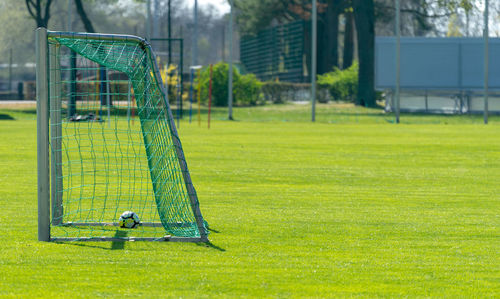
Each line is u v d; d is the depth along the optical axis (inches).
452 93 7185.0
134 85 1167.0
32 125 4626.0
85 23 7746.1
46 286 792.3
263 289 788.6
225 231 1118.4
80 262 897.5
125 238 1027.3
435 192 1659.7
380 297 764.0
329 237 1084.5
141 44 1059.3
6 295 758.5
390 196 1581.0
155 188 1149.7
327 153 2711.6
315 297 761.6
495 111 7165.4
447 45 7150.6
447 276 851.4
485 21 5590.6
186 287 792.3
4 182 1732.3
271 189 1676.9
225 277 834.2
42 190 1014.4
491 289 798.5
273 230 1135.0
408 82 7199.8
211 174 1966.0
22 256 925.8
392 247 1016.2
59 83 1154.0
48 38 1026.7
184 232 1095.6
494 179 1937.7
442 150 2915.8
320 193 1616.6
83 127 3742.6
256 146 2994.6
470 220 1255.5
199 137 3533.5
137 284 802.2
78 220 1219.2
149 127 1142.3
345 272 865.5
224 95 7327.8
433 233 1127.6
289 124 5073.8
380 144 3213.6
